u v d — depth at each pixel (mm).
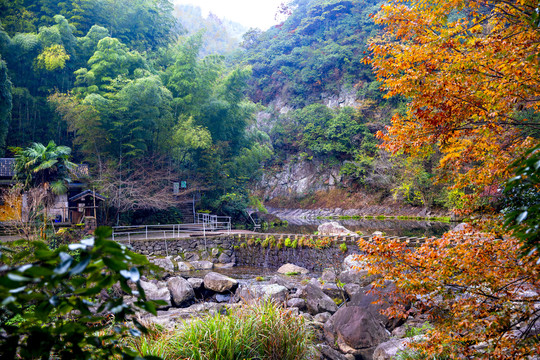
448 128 3809
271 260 17922
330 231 19422
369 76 50281
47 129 27312
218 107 28000
